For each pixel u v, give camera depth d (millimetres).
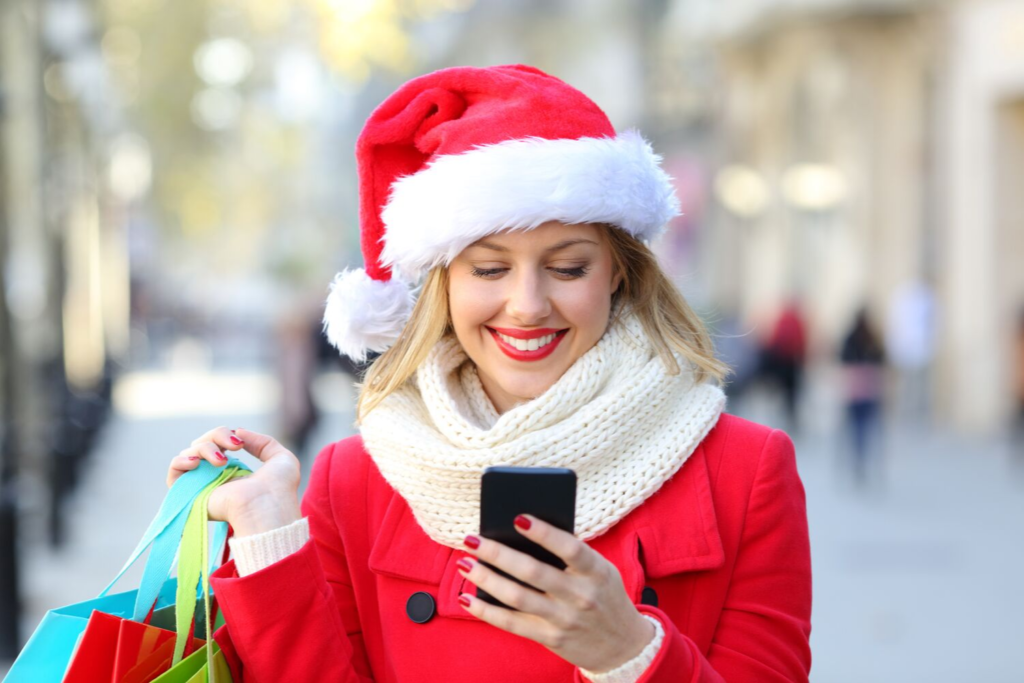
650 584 1885
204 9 20250
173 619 1939
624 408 1860
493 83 1917
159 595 1994
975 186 15195
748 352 15594
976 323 15117
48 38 10648
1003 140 15000
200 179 30328
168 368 34250
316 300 14422
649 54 25125
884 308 17578
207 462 1943
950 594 6906
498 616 1587
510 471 1567
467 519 1866
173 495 1886
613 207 1852
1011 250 14953
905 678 5246
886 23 17578
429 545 1952
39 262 12320
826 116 18797
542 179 1811
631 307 1979
